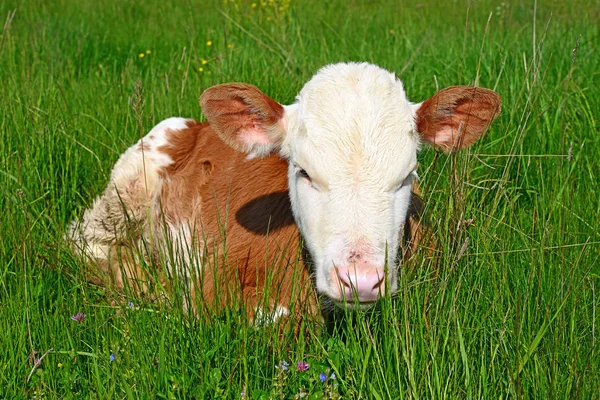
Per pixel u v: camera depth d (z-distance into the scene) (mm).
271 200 4531
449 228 4109
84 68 8289
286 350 3695
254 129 4145
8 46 8180
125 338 3668
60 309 4016
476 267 4031
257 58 7699
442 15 10750
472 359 3449
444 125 4117
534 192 5094
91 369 3600
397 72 7223
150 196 5371
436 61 7488
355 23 10156
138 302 4066
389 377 3354
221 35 8906
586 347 3516
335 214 3652
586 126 5918
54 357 3658
